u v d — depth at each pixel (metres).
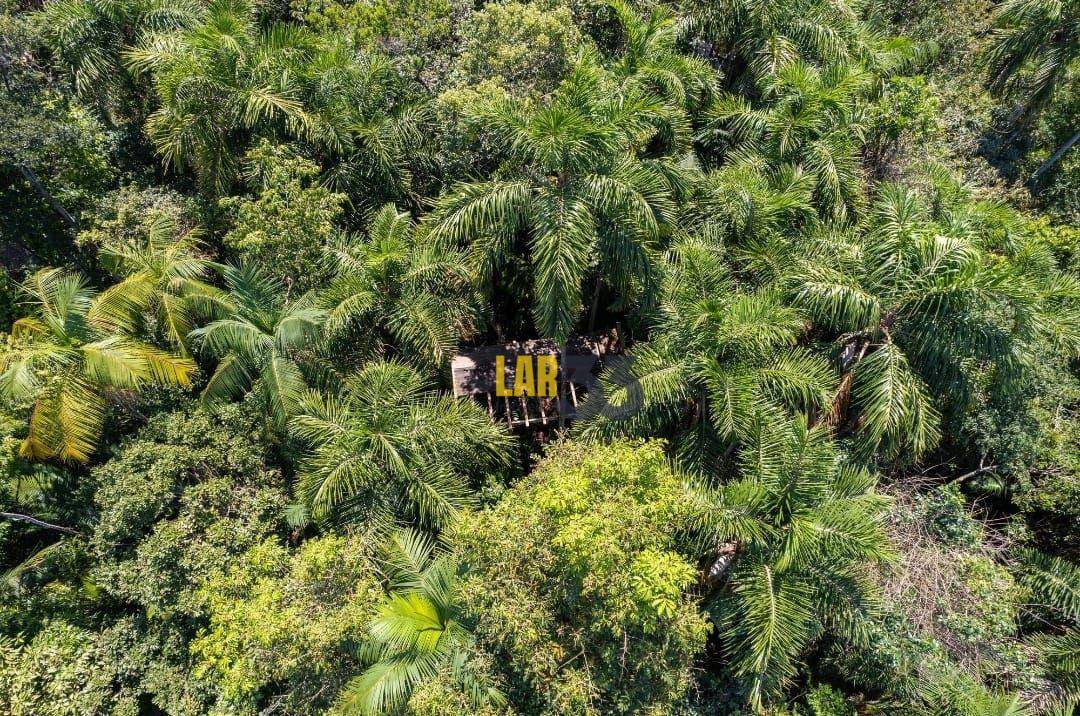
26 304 14.98
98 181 16.34
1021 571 11.64
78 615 12.74
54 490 12.81
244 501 11.71
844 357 12.58
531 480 10.82
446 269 12.41
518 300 16.16
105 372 11.34
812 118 14.10
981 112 18.58
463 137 13.85
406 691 9.12
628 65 14.75
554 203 11.31
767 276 12.54
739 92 17.06
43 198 16.47
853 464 11.34
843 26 16.34
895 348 11.13
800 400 11.86
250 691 11.20
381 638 9.16
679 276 12.19
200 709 11.92
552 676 8.96
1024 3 16.72
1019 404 12.16
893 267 11.13
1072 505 11.84
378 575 10.66
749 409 10.18
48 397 11.12
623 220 11.59
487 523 9.32
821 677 11.77
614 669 9.09
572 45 14.62
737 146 15.70
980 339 10.74
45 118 14.67
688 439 11.43
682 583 8.59
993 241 12.84
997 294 10.41
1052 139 19.03
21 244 16.62
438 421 11.55
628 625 8.97
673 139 14.48
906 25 20.44
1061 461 11.88
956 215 12.05
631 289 13.09
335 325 11.59
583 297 16.14
